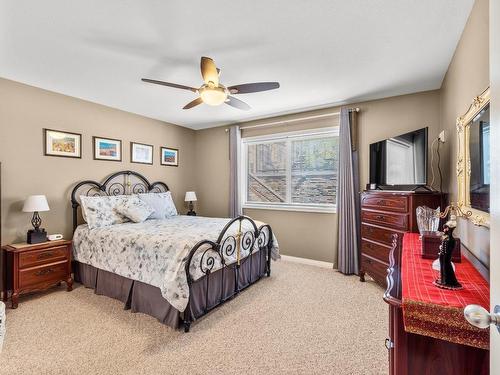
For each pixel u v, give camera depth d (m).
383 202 2.92
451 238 1.15
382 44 2.16
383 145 3.14
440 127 3.01
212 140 5.16
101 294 2.92
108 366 1.76
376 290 3.04
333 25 1.91
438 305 0.96
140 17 1.81
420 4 1.69
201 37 2.06
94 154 3.67
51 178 3.22
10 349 1.93
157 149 4.59
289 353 1.91
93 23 1.88
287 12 1.77
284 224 4.34
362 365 1.78
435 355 1.01
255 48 2.22
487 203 1.30
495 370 0.67
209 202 5.21
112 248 2.78
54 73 2.71
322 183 4.08
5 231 2.84
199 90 2.30
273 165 4.55
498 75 0.68
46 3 1.67
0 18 1.81
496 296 0.69
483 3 1.50
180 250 2.28
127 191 4.09
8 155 2.87
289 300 2.78
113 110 3.91
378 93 3.28
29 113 3.03
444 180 2.82
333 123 3.89
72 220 3.42
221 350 1.94
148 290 2.47
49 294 2.94
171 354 1.89
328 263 3.92
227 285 2.79
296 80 2.88
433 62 2.46
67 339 2.06
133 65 2.53
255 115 4.34
